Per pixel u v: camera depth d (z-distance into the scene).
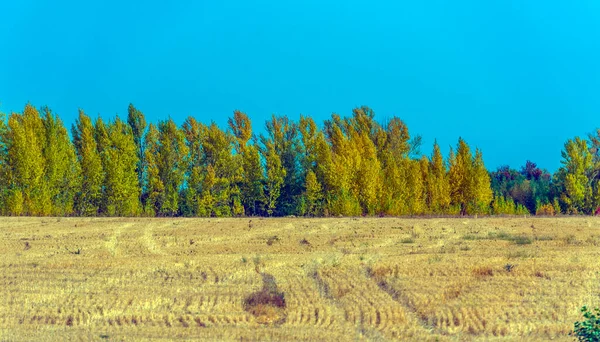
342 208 60.31
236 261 30.25
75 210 59.06
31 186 54.19
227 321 21.34
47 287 25.08
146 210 61.75
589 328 16.05
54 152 56.31
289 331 20.14
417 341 19.36
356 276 26.84
